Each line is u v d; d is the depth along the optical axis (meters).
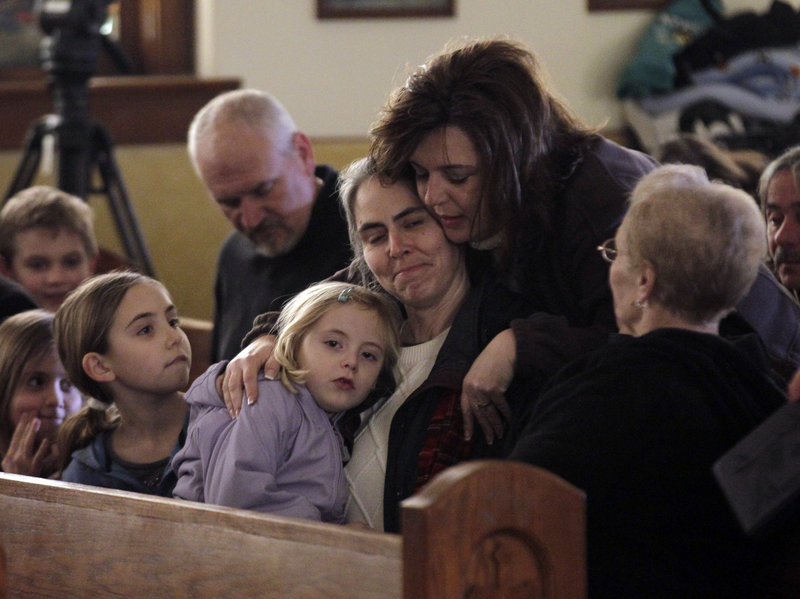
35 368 6.52
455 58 5.20
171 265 12.31
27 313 6.76
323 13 11.98
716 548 4.24
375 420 5.23
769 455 3.90
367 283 5.59
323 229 7.40
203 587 4.08
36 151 10.59
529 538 3.62
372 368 5.11
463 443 4.95
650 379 4.23
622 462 4.14
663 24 12.05
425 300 5.21
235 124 7.26
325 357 5.05
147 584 4.24
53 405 6.53
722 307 4.45
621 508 4.13
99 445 5.83
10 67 12.73
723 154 9.27
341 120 12.12
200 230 12.35
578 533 3.71
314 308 5.11
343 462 5.20
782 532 4.24
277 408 4.95
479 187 5.05
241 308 7.68
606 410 4.20
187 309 12.37
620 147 5.65
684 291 4.38
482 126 5.00
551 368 4.85
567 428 4.21
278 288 7.47
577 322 5.27
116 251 12.23
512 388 4.93
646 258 4.44
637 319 4.58
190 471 5.05
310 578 3.80
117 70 12.92
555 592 3.67
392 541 3.62
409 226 5.16
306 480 4.91
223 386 5.12
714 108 12.05
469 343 5.13
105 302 5.65
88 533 4.44
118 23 13.03
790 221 5.75
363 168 5.34
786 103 12.03
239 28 12.04
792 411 3.96
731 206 4.39
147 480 5.68
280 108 7.49
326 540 3.78
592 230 5.23
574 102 12.30
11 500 4.70
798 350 5.30
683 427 4.19
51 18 10.14
